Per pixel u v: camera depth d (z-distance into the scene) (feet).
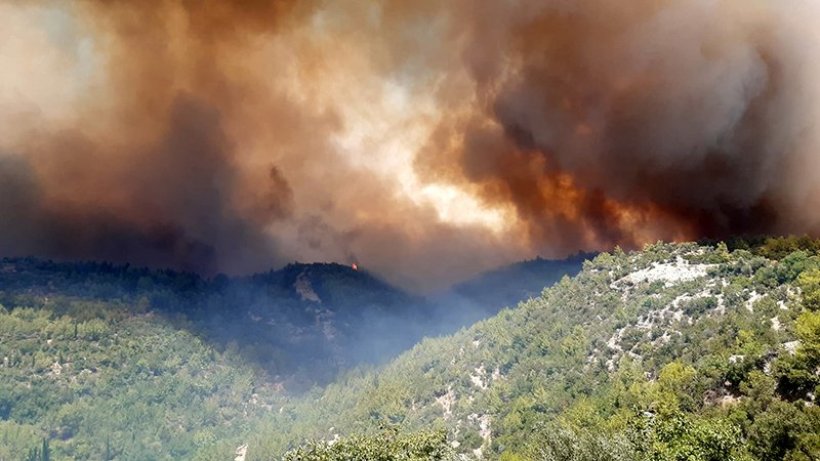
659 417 286.25
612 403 407.64
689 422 253.03
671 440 241.96
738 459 233.14
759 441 266.77
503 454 422.00
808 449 249.75
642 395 387.75
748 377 342.03
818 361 320.09
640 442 250.78
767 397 312.29
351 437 243.19
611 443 228.84
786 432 264.11
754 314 453.99
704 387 361.92
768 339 381.81
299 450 230.27
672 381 382.22
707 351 424.05
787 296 460.14
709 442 237.25
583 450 222.69
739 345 399.03
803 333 343.67
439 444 237.86
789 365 325.01
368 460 223.92
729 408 319.27
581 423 383.04
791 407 281.95
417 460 217.97
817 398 300.61
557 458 225.56
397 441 234.79
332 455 225.56
